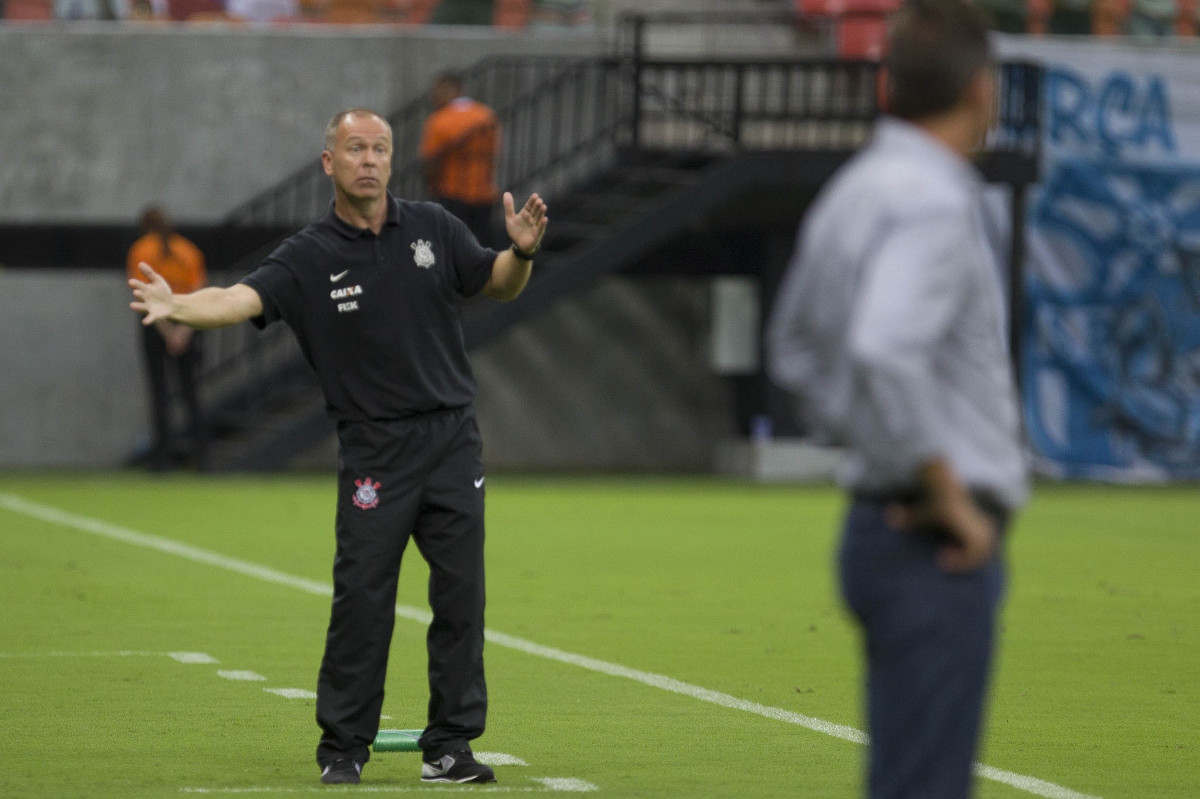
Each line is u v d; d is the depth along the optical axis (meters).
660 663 28.16
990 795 18.83
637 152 66.81
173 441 67.50
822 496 60.47
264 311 18.72
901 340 10.91
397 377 18.88
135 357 70.50
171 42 70.75
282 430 63.53
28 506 52.91
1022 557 44.72
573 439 74.44
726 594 36.66
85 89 70.50
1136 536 50.00
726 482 66.62
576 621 32.78
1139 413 70.94
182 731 22.22
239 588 36.72
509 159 70.12
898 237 11.21
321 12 76.56
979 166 64.69
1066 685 26.52
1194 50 71.69
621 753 21.06
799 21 71.94
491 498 58.12
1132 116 71.38
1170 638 31.47
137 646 29.38
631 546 45.22
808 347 11.96
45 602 34.44
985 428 11.63
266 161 71.06
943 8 11.83
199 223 71.00
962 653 11.40
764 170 64.31
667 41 75.50
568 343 74.31
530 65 69.50
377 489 18.89
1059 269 70.56
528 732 22.44
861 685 26.16
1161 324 71.25
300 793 18.42
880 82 64.69
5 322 69.94
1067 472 70.31
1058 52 71.06
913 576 11.43
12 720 22.94
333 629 19.06
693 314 74.94
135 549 43.09
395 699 24.89
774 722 23.22
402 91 71.25
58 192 70.44
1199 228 71.69
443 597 19.16
